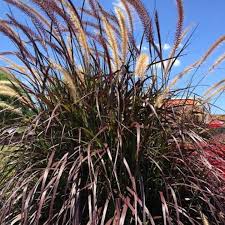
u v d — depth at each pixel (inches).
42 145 51.9
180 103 53.9
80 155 46.7
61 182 49.5
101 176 49.1
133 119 49.8
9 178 52.3
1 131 53.1
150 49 52.3
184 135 51.1
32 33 53.9
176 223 49.3
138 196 49.4
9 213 48.8
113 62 52.9
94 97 50.6
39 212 44.7
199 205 49.8
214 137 54.5
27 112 55.2
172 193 46.4
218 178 49.9
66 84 51.8
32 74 53.1
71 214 45.4
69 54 53.9
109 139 49.9
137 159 47.2
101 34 51.4
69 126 50.9
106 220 48.1
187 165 47.8
